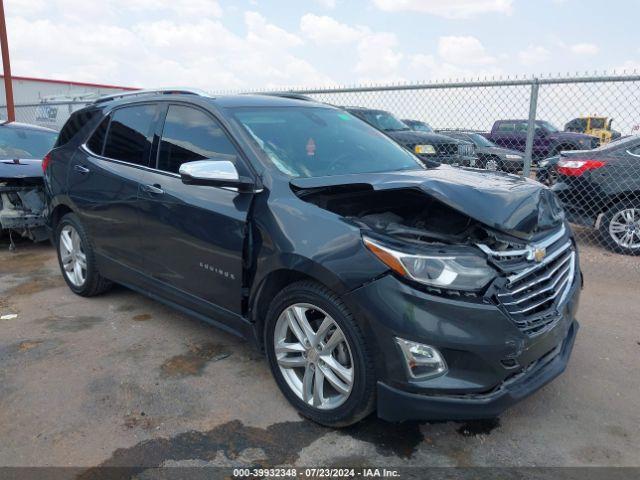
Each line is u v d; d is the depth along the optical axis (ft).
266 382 11.11
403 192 10.27
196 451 8.89
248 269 10.37
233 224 10.41
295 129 12.07
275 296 10.00
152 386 10.89
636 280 18.29
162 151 12.62
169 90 13.29
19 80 84.58
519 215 9.05
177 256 11.89
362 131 13.55
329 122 13.08
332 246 8.84
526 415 10.09
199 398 10.47
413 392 8.32
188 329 13.71
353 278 8.50
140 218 12.74
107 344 12.81
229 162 10.13
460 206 8.86
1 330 13.58
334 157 11.83
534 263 8.97
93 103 15.97
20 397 10.44
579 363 12.17
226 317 11.09
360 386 8.73
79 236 15.33
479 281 8.25
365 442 9.20
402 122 33.91
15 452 8.83
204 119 11.95
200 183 10.22
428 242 8.83
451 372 8.20
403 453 8.93
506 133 39.73
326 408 9.35
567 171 22.90
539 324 8.86
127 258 13.57
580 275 10.88
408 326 8.11
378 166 12.13
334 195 10.26
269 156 10.82
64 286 17.15
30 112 60.95
